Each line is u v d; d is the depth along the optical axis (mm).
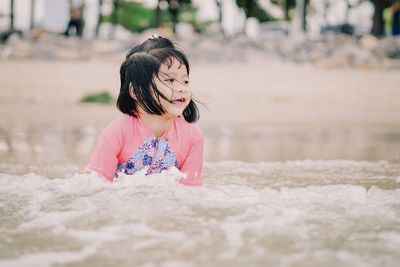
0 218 1753
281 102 12047
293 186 2799
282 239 1515
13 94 11617
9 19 30438
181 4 35844
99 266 1310
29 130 6078
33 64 18297
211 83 14961
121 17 63156
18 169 3434
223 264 1303
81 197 2010
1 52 20406
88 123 7094
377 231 1624
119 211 1780
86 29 31375
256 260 1332
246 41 22359
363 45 22672
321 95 13305
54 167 3553
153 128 2859
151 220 1684
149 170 2867
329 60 20656
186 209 1813
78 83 14086
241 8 35188
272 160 4098
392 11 30891
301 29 29484
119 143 2811
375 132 6703
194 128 2967
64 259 1357
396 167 3613
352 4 33906
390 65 20594
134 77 2699
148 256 1367
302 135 6242
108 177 2773
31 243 1487
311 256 1370
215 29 28453
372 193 2262
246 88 14148
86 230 1597
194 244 1458
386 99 12922
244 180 3021
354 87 14891
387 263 1325
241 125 7418
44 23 36406
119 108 2861
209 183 2918
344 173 3307
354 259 1352
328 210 1887
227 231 1582
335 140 5754
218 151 4676
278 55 21609
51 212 1814
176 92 2701
